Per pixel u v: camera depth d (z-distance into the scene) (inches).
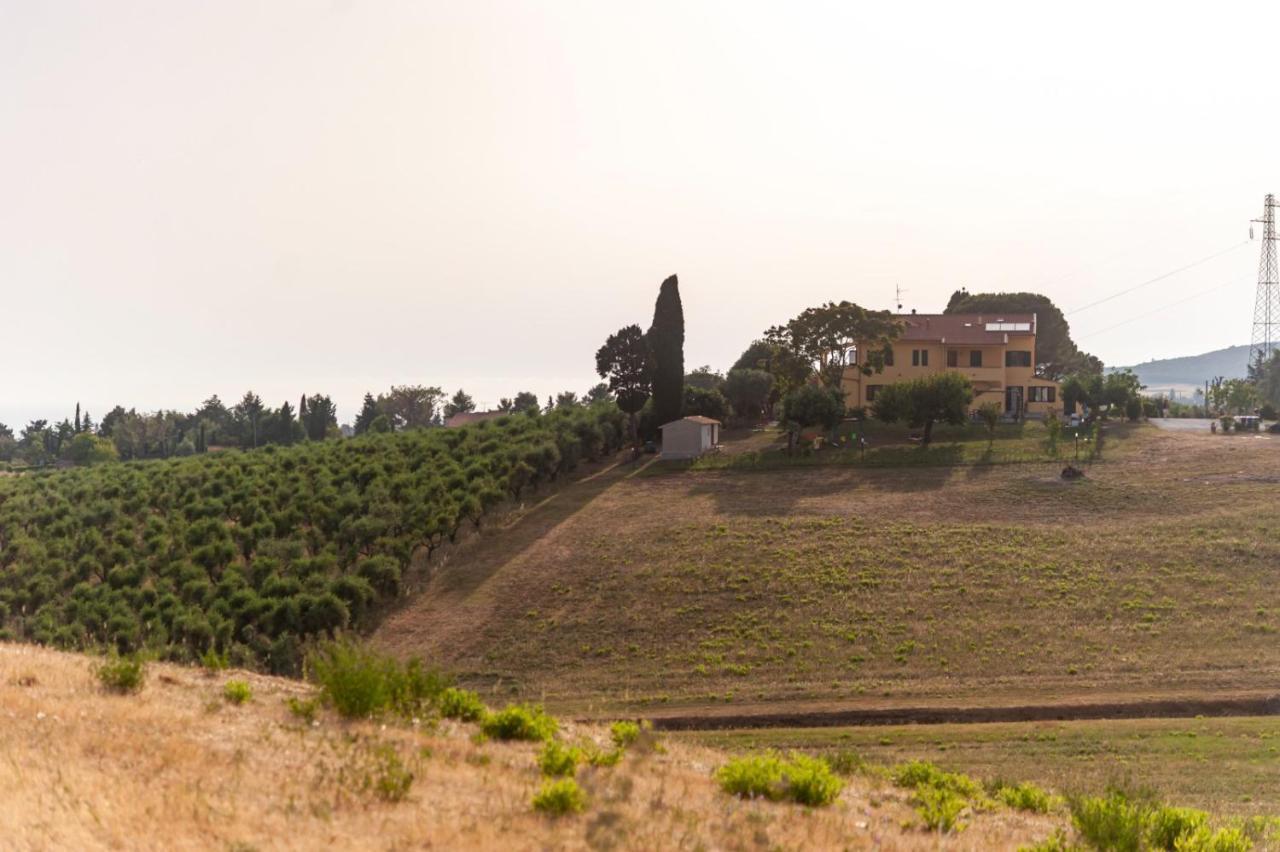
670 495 2691.9
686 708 1434.5
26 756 450.3
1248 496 2287.2
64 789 411.2
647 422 3383.4
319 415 6102.4
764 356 4490.7
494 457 2746.1
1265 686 1376.7
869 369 3476.9
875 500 2496.3
